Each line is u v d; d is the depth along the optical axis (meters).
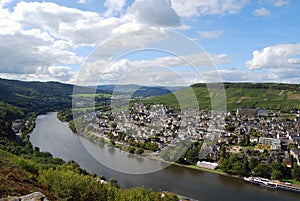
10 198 12.80
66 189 19.48
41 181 20.41
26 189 16.05
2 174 18.44
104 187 22.00
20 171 21.58
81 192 19.88
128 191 23.36
